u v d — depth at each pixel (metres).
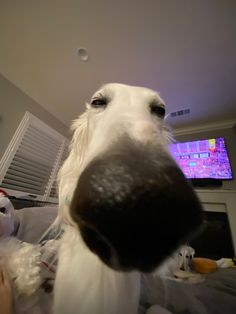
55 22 1.54
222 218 2.20
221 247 2.10
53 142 2.56
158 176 0.20
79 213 0.20
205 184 2.38
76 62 1.88
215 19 1.43
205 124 2.79
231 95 2.23
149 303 0.54
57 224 0.56
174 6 1.36
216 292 0.73
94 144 0.43
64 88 2.23
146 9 1.39
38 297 0.41
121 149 0.26
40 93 2.34
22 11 1.50
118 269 0.21
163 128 0.63
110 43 1.67
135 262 0.19
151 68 1.88
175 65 1.84
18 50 1.84
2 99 2.05
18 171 2.05
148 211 0.18
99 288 0.37
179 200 0.19
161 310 0.50
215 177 2.40
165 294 0.59
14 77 2.14
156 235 0.18
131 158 0.23
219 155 2.47
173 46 1.66
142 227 0.18
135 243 0.18
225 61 1.78
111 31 1.57
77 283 0.38
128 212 0.18
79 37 1.64
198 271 0.98
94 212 0.19
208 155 2.51
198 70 1.89
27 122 2.23
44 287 0.42
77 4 1.40
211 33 1.53
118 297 0.37
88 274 0.38
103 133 0.42
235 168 2.45
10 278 0.43
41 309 0.40
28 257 0.45
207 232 2.17
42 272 0.44
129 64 1.85
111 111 0.51
